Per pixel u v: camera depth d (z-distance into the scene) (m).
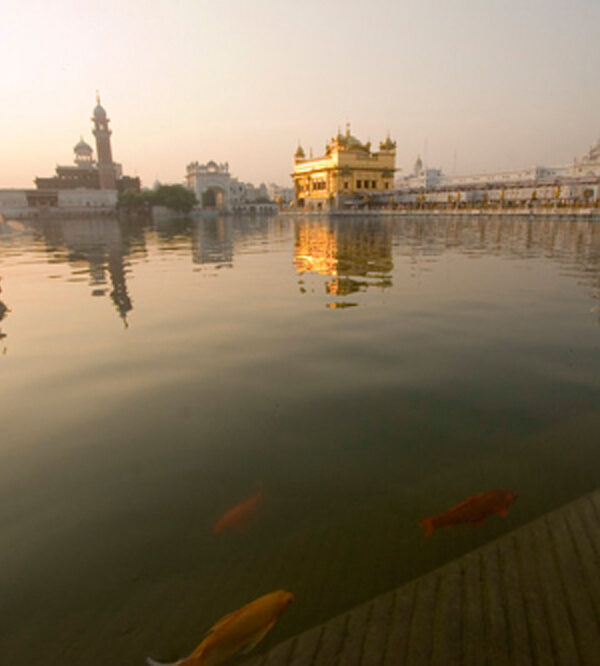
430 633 1.78
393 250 16.09
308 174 71.75
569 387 3.98
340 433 3.29
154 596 1.96
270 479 2.77
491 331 5.75
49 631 1.81
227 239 24.92
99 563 2.16
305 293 8.46
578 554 2.13
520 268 11.00
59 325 6.45
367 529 2.35
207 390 4.11
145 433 3.36
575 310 6.72
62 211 90.25
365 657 1.68
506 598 1.92
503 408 3.62
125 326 6.34
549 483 2.66
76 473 2.88
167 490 2.69
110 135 103.00
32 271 12.34
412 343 5.33
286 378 4.36
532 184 43.53
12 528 2.40
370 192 63.91
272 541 2.28
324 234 27.23
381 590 1.98
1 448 3.19
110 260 14.96
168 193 96.69
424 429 3.32
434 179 85.94
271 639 1.78
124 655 1.69
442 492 2.61
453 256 13.74
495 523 2.38
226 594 1.97
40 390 4.18
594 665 1.63
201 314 6.97
